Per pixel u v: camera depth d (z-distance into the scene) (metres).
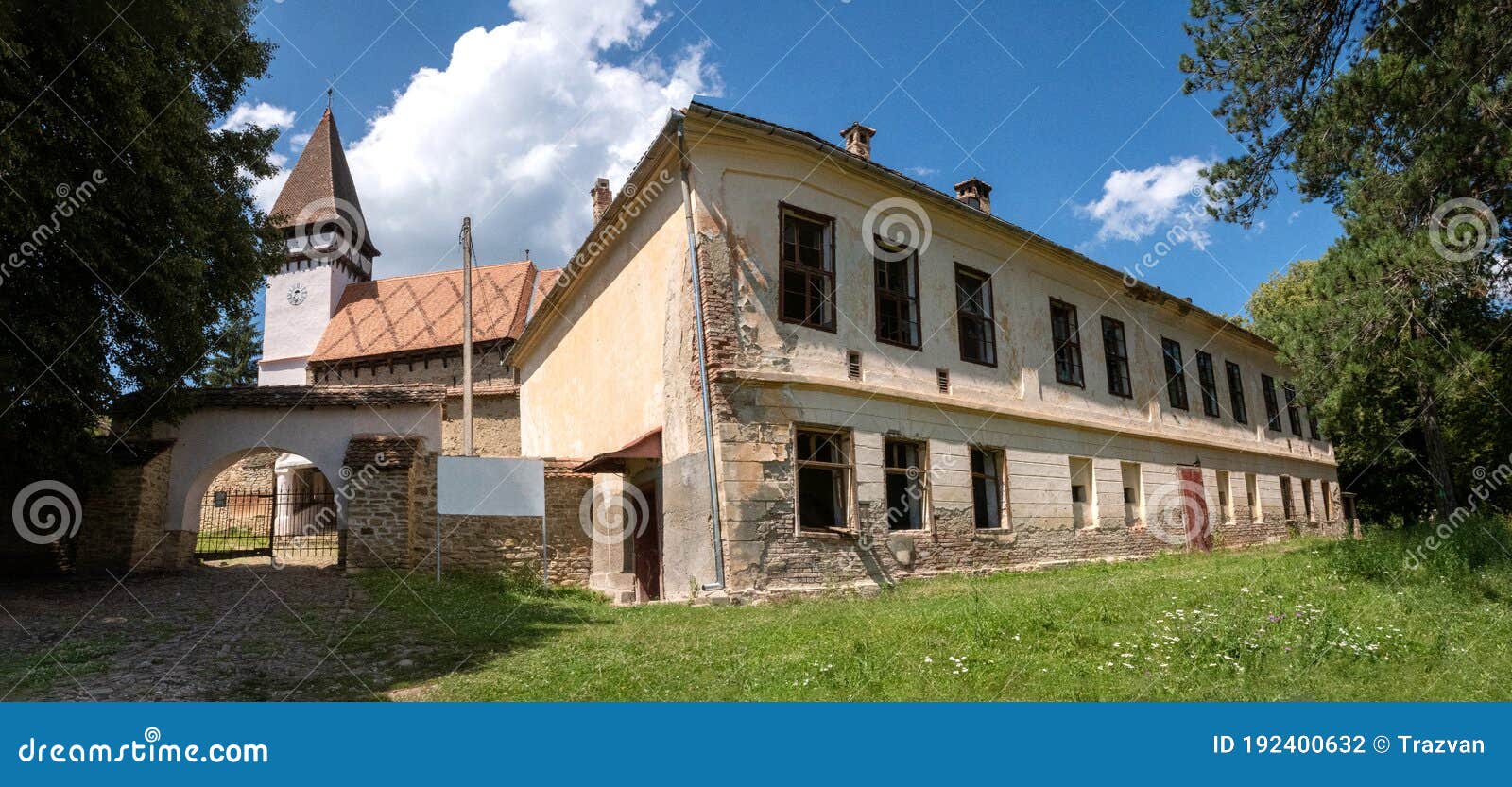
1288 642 7.59
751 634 8.66
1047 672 6.78
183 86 14.04
